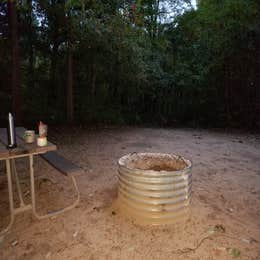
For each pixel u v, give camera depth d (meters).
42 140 2.16
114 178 3.27
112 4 6.95
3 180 3.13
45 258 1.80
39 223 2.21
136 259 1.78
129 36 7.17
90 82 8.09
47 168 3.55
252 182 3.23
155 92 9.08
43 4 6.51
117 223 2.19
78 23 6.41
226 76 7.69
